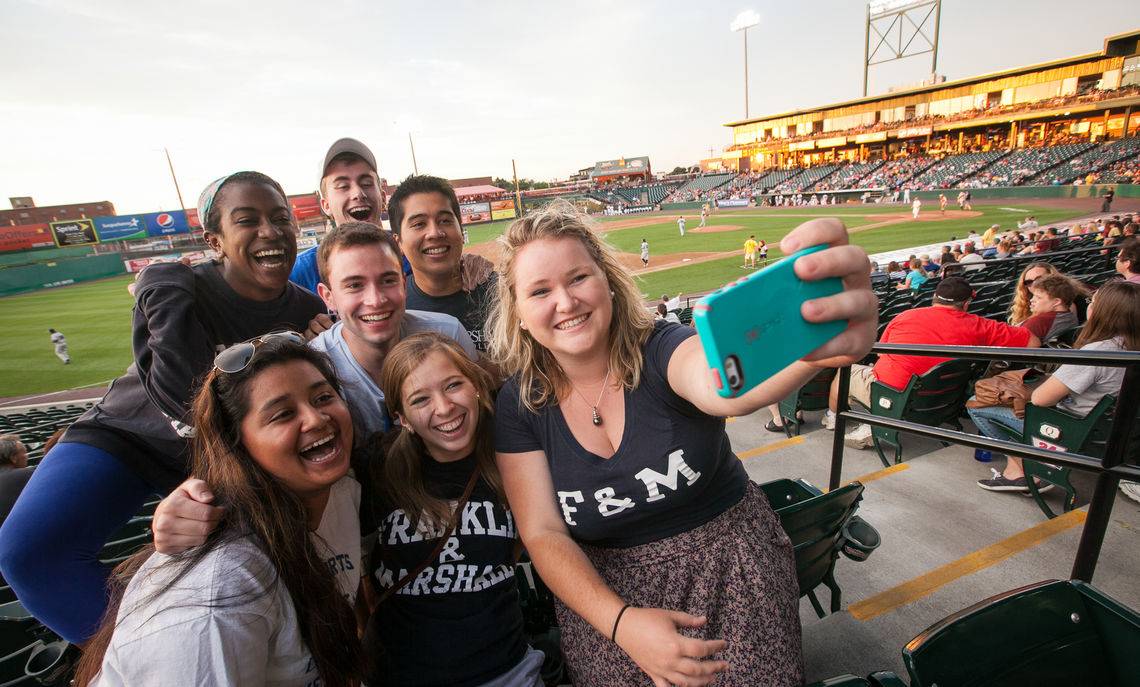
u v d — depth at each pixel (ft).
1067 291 12.83
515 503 4.37
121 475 5.43
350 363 6.35
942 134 159.12
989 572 7.29
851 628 6.48
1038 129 138.51
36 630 7.34
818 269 2.42
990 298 21.88
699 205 184.24
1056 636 4.01
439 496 5.11
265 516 3.80
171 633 3.20
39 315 79.00
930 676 3.66
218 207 6.17
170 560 3.53
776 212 136.87
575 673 4.42
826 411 14.25
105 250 157.89
